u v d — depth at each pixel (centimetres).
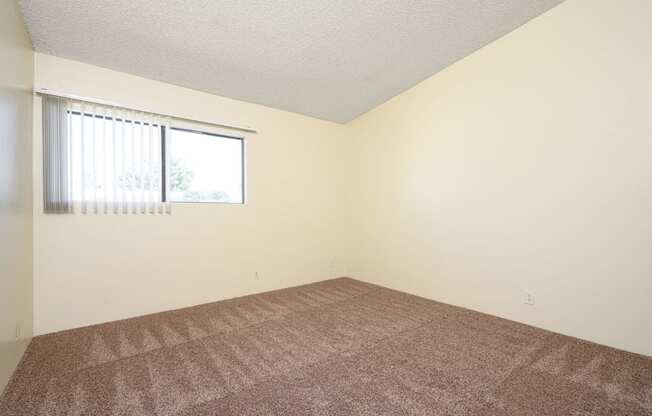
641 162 208
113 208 259
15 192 178
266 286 367
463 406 154
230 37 243
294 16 229
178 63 266
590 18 229
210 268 320
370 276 418
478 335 242
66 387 166
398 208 380
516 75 272
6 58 164
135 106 269
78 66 246
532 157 262
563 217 244
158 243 285
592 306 230
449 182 326
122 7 202
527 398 161
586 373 185
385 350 215
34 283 227
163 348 214
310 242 413
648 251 206
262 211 362
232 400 157
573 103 238
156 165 284
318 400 158
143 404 152
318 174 422
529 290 264
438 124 336
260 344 223
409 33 266
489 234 292
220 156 335
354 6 228
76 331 239
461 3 238
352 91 356
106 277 258
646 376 182
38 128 227
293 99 359
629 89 212
